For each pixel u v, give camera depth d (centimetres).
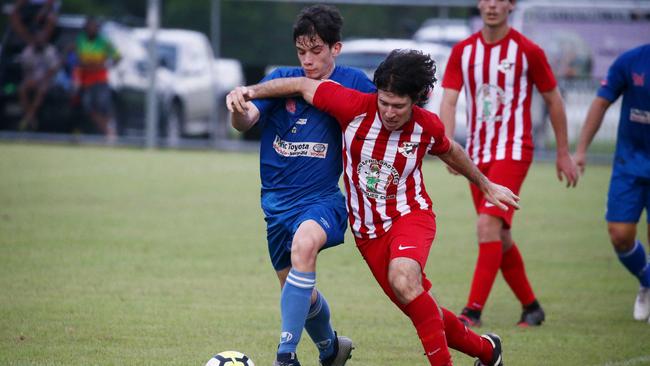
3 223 3847
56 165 5869
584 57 6494
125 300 2667
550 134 6756
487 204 2534
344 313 2625
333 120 1944
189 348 2194
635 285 3103
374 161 1875
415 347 2281
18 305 2567
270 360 2116
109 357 2094
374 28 6969
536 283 3117
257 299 2734
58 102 6962
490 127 2642
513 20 6569
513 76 2614
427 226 1881
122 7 8975
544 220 4412
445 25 6962
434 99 6444
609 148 6762
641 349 2302
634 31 6425
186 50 7150
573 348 2308
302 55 1950
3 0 6950
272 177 1972
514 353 2255
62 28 6881
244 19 7181
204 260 3294
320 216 1891
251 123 1922
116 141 7012
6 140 7100
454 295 2895
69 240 3550
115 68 6938
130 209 4347
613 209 2597
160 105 7012
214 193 4962
